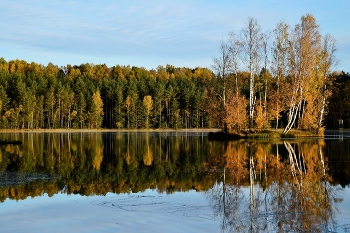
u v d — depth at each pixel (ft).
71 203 51.55
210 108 185.78
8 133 274.77
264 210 46.83
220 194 56.44
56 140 185.47
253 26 175.32
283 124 250.98
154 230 39.52
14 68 416.67
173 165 88.53
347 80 296.10
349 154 105.81
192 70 538.06
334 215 44.14
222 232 38.65
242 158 98.94
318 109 184.55
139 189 60.95
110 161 97.40
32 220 43.73
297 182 65.57
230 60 178.40
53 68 442.50
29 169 82.74
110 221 42.93
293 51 173.88
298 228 39.34
